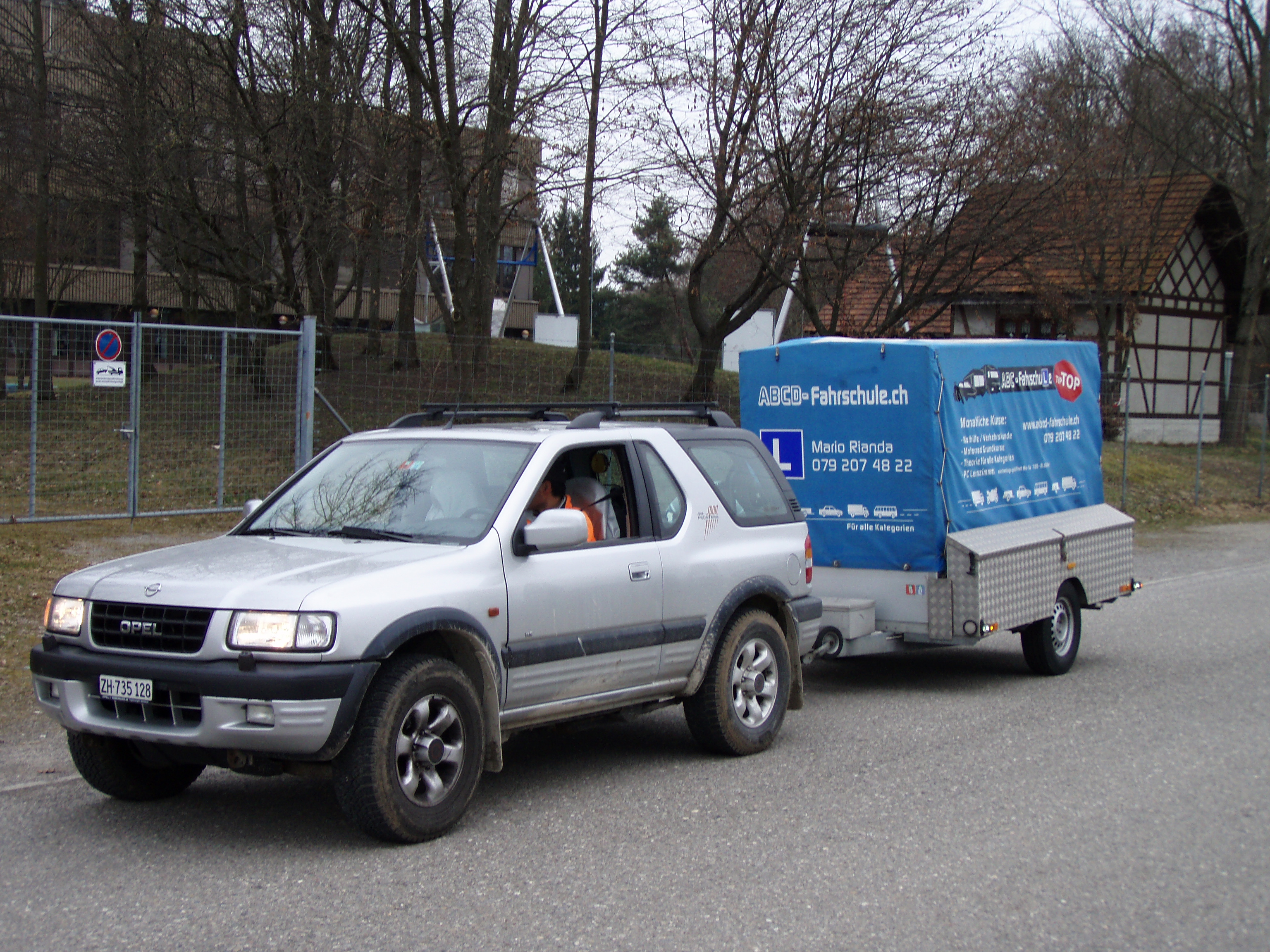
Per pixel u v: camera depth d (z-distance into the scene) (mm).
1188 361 36969
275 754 4984
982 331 36469
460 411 7047
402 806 5188
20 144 22438
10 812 5754
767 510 7406
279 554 5633
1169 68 29375
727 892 4773
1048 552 9555
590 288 19516
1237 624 11875
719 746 6926
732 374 25156
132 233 25531
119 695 5152
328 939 4246
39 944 4180
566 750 7219
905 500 9000
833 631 8758
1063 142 19422
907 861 5180
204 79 19266
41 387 13305
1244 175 35812
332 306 20688
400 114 18453
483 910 4547
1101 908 4664
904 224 18578
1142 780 6508
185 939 4238
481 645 5520
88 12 20094
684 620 6641
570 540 5727
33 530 12352
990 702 8641
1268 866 5164
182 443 13719
